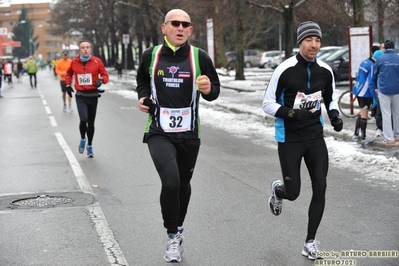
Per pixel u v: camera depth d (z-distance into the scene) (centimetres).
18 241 666
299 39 589
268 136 1498
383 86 1231
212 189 909
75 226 721
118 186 942
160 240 661
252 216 752
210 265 579
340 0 2020
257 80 3647
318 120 605
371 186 909
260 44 7175
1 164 1154
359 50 1711
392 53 1234
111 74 6606
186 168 605
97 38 8444
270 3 2886
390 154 1174
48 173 1055
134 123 1802
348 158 1123
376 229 687
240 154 1229
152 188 923
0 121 1925
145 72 594
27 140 1475
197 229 700
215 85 592
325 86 607
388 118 1245
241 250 622
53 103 2617
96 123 1805
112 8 6362
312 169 601
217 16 3866
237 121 1808
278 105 588
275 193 657
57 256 613
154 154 576
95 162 1154
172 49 581
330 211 768
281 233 677
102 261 596
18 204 836
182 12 580
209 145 1356
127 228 710
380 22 2230
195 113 593
